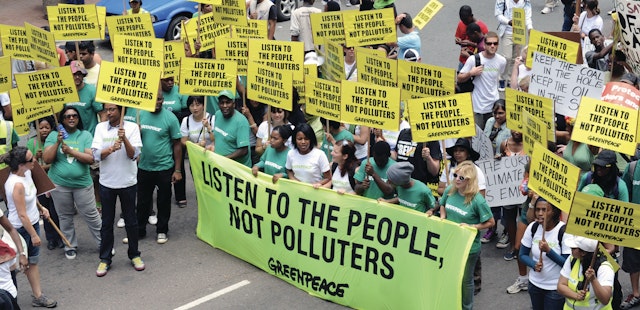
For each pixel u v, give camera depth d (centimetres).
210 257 1164
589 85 1192
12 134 1211
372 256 998
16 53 1345
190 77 1180
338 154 1045
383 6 1716
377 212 988
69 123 1130
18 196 1000
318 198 1036
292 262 1077
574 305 830
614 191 954
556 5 2277
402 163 968
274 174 1107
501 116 1177
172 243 1206
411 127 1018
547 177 874
